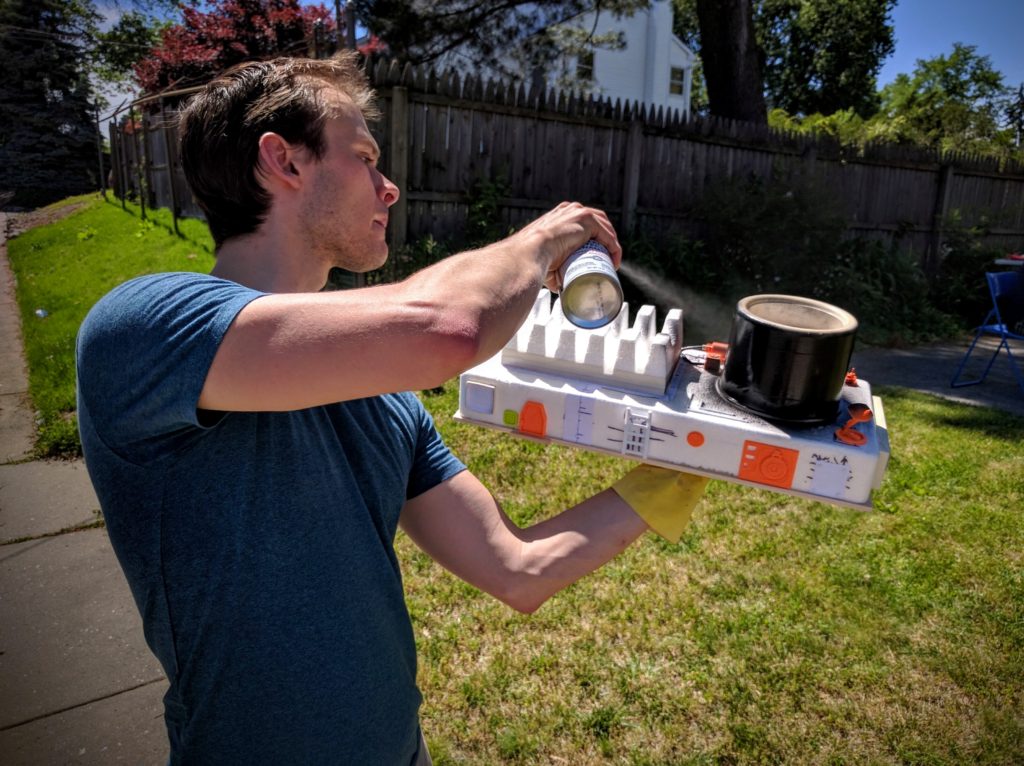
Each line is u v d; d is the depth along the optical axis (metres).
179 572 0.78
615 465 3.86
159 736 2.24
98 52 24.98
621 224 7.24
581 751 2.20
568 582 1.03
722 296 7.06
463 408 1.08
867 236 9.30
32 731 2.24
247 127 0.82
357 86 0.96
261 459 0.79
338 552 0.86
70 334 6.18
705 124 7.46
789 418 0.91
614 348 1.04
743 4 9.78
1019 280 5.98
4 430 4.54
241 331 0.66
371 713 0.90
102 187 18.12
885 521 3.50
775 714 2.34
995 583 3.03
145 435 0.73
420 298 0.68
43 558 3.17
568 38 12.48
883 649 2.63
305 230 0.88
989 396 5.79
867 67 34.00
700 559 3.13
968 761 2.19
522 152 6.45
